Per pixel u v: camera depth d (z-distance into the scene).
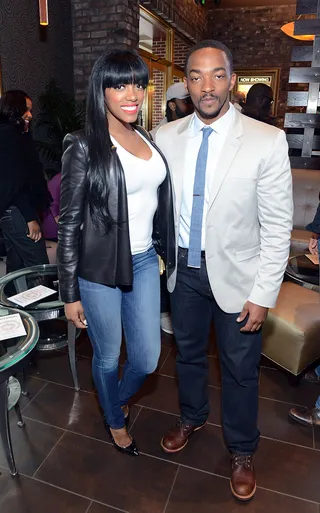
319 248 1.94
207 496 1.55
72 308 1.41
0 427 1.54
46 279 2.27
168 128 1.47
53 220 3.16
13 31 3.67
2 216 2.60
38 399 2.06
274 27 8.15
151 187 1.38
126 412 1.88
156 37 6.40
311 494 1.56
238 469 1.56
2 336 1.56
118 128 1.30
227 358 1.47
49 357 2.43
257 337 1.44
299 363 2.07
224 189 1.26
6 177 2.44
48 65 4.23
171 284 1.52
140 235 1.43
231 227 1.31
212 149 1.31
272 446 1.78
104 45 4.54
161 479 1.62
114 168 1.25
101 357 1.52
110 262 1.34
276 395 2.12
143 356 1.56
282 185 1.24
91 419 1.93
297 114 3.85
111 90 1.20
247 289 1.38
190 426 1.77
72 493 1.55
